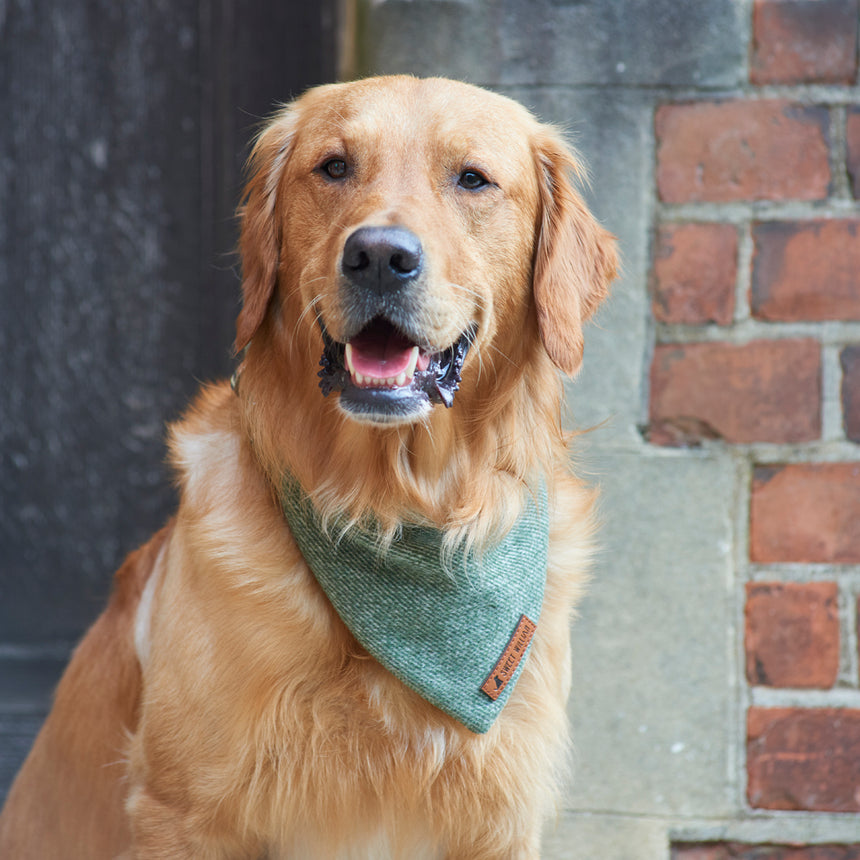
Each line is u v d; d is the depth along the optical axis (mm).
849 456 2338
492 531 1784
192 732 1678
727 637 2348
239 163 2828
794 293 2334
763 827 2332
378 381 1605
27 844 2180
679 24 2326
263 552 1707
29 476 2939
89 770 2039
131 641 1972
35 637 2939
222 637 1665
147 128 2850
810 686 2342
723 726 2344
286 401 1783
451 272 1645
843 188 2328
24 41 2809
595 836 2352
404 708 1693
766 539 2350
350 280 1562
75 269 2895
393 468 1744
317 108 1819
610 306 2350
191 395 2936
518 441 1862
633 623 2355
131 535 2967
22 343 2906
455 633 1702
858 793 2338
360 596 1686
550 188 1906
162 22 2811
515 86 2355
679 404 2354
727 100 2330
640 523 2355
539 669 1808
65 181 2865
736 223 2336
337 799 1697
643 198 2344
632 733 2354
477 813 1764
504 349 1834
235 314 2891
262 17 2781
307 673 1678
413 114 1721
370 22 2365
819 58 2318
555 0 2332
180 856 1707
